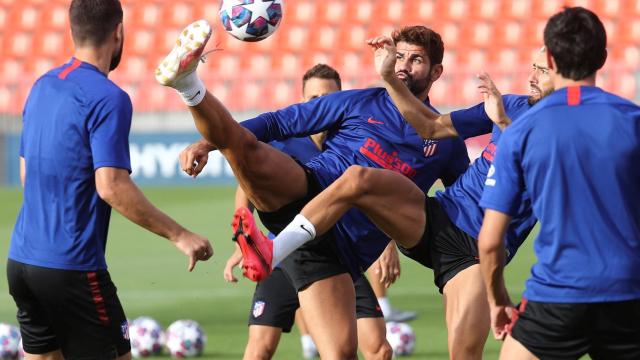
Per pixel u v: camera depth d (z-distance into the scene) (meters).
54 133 17.33
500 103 18.88
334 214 18.05
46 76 17.89
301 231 17.72
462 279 19.98
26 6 95.06
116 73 84.38
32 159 17.66
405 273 43.47
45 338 18.48
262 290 21.45
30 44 93.44
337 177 20.44
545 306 14.91
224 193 74.31
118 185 16.83
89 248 17.50
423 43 21.66
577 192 14.69
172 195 73.50
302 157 23.38
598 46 15.03
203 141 18.75
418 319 32.47
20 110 82.38
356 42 90.75
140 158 81.44
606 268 14.62
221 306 35.41
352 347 19.36
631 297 14.66
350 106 21.33
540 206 14.96
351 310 19.64
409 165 21.12
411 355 26.78
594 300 14.62
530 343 15.14
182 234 17.14
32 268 17.50
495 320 16.11
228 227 56.53
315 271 19.64
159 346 27.39
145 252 50.09
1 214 64.94
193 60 16.94
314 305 19.48
